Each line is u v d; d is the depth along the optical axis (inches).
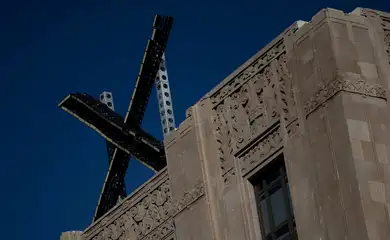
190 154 2092.8
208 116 2081.7
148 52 2464.3
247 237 1972.2
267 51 2020.2
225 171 2033.7
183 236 2066.9
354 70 1913.1
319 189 1879.9
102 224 2262.6
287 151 1942.7
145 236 2172.7
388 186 1843.0
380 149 1867.6
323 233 1859.0
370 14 1973.4
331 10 1948.8
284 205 1948.8
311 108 1924.2
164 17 2469.2
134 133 2416.3
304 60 1955.0
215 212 2028.8
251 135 2007.9
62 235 2290.8
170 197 2142.0
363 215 1811.0
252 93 2027.6
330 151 1878.7
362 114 1884.8
